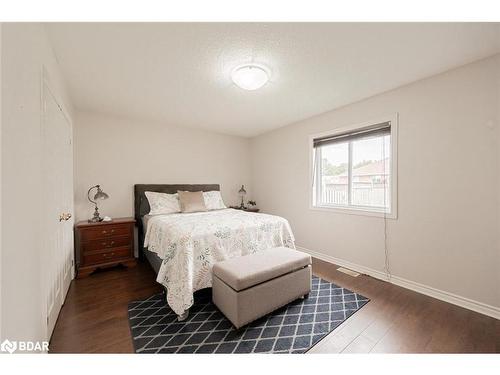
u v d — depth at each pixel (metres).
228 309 1.69
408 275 2.37
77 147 3.07
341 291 2.28
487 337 1.57
